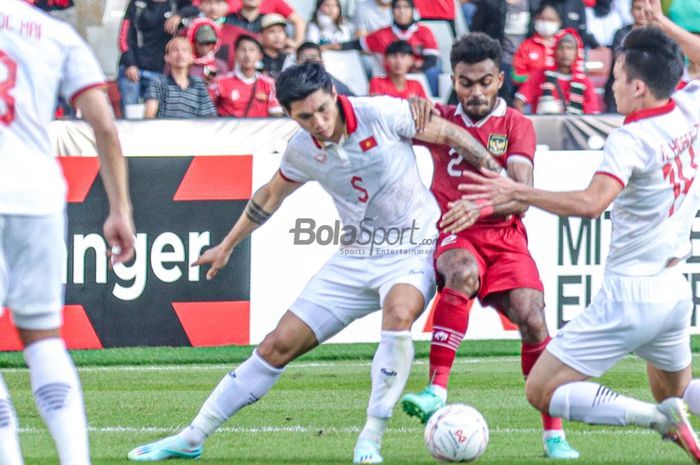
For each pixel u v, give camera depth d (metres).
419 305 18.25
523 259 20.09
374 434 18.38
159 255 30.98
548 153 31.16
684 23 36.75
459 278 19.12
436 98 36.78
